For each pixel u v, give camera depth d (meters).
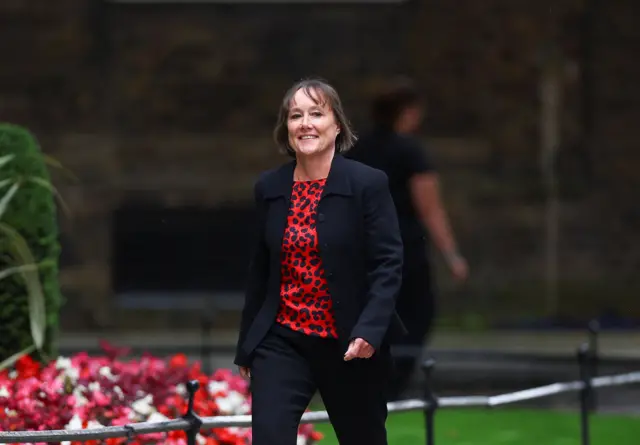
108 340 31.89
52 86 34.81
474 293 35.16
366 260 9.85
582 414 15.32
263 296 10.15
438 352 22.59
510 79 35.59
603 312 35.12
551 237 35.47
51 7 34.72
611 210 35.53
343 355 9.74
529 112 35.62
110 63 35.19
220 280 35.59
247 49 35.66
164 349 25.75
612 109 35.56
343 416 9.98
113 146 35.00
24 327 13.70
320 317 9.79
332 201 9.85
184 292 35.47
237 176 35.56
